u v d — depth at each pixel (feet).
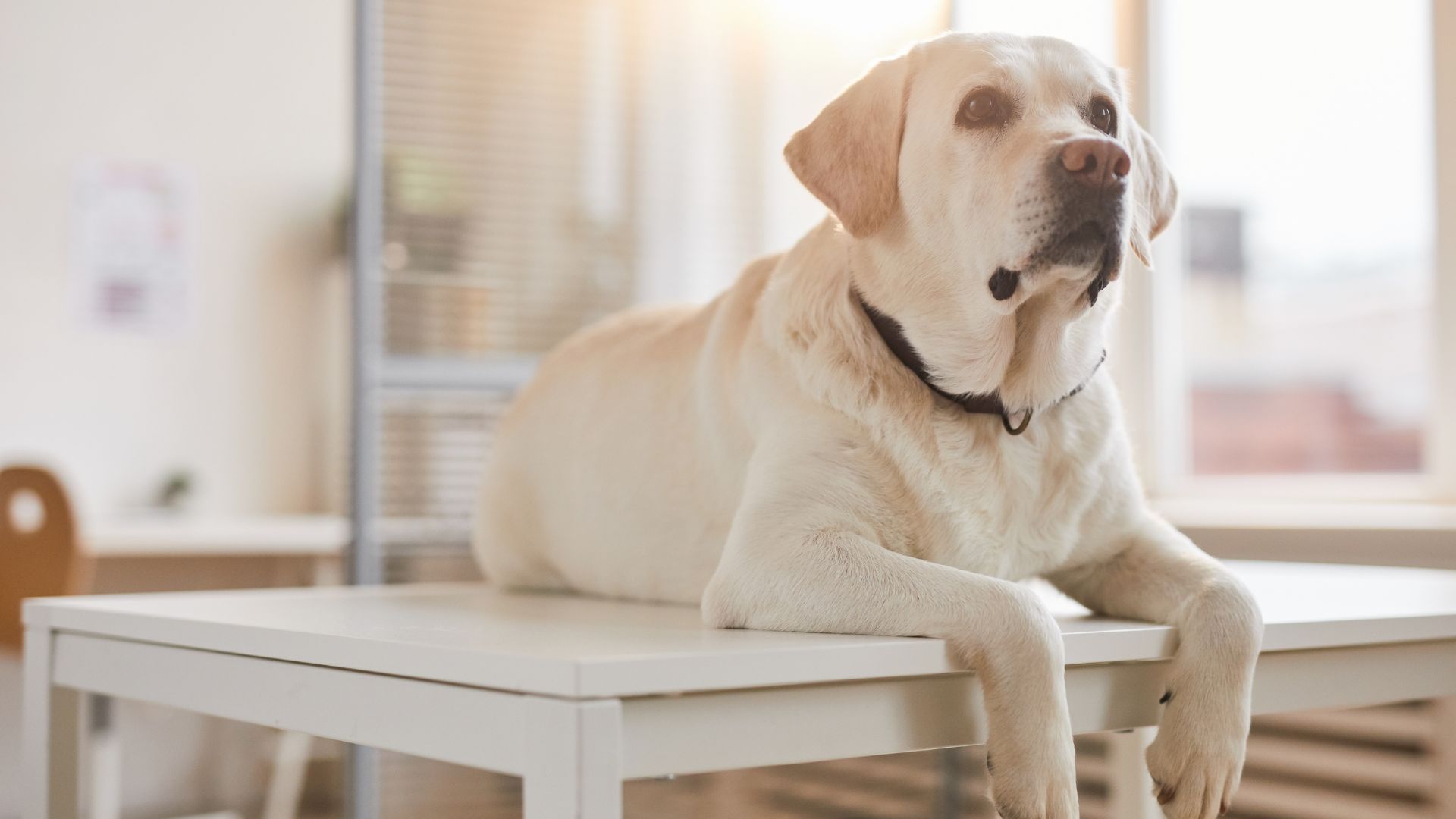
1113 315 3.86
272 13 13.89
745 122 10.47
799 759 2.74
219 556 11.69
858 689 2.84
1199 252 9.05
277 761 12.31
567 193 10.16
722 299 4.62
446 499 9.73
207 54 13.57
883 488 3.54
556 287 10.11
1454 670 3.82
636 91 10.33
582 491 4.79
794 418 3.69
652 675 2.48
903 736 2.91
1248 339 8.99
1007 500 3.65
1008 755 2.88
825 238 3.95
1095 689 3.20
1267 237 8.63
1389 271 7.81
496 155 9.98
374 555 9.36
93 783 8.39
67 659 4.33
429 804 9.34
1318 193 8.23
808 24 10.30
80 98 13.01
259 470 13.70
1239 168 8.62
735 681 2.60
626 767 2.49
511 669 2.56
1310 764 6.76
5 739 11.51
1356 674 3.59
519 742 2.54
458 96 9.89
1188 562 3.60
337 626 3.41
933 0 9.59
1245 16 8.43
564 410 5.00
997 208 3.47
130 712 12.05
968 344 3.56
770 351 3.89
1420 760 6.20
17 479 8.82
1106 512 3.76
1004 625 2.91
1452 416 6.68
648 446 4.52
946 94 3.62
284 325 13.88
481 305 9.90
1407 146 7.54
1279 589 4.47
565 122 10.17
